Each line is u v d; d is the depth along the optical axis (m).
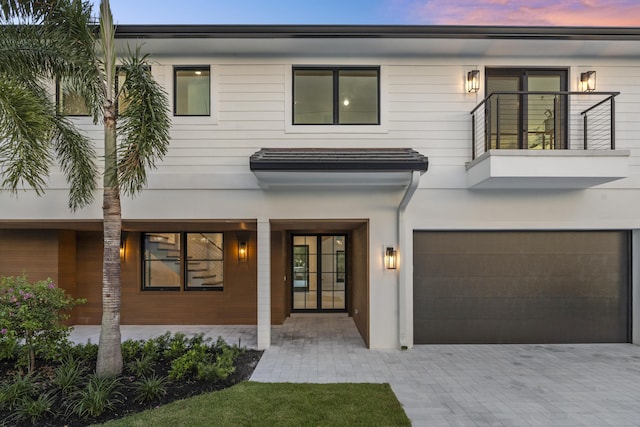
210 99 7.11
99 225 7.53
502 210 7.16
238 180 7.05
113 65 5.13
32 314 5.09
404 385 5.19
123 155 4.85
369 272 7.10
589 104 7.19
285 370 5.76
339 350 6.93
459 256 7.38
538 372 5.75
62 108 6.74
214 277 9.50
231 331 8.55
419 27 6.45
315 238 10.76
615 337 7.39
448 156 7.15
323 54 7.15
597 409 4.50
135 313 9.22
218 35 6.51
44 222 7.14
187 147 7.06
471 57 7.19
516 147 7.24
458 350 6.93
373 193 7.12
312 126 7.13
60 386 4.54
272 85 7.14
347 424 3.96
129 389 4.62
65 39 4.86
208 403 4.38
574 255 7.43
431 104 7.18
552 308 7.39
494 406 4.55
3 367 5.45
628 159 6.61
